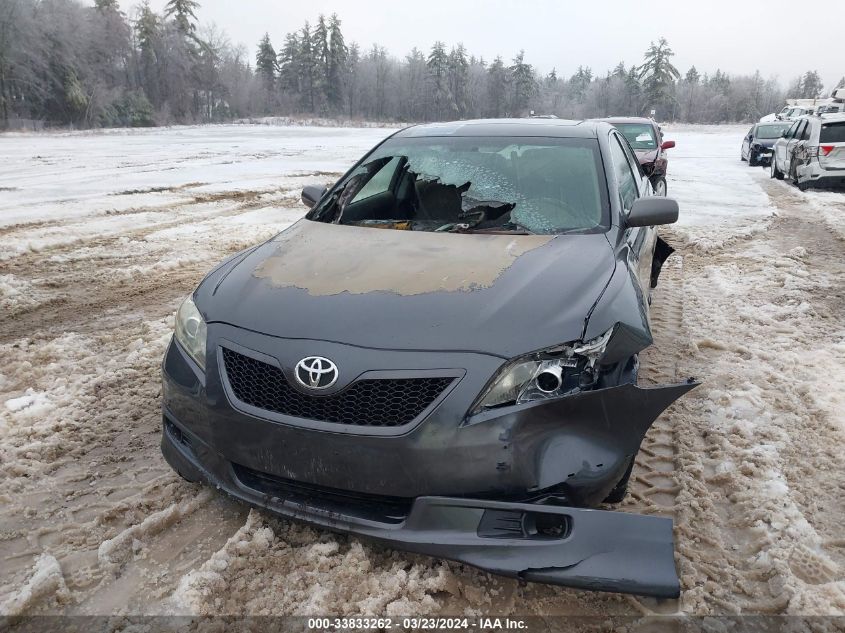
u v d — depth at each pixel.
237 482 2.42
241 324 2.46
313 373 2.19
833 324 5.09
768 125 20.67
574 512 2.08
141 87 75.06
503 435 2.10
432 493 2.13
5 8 55.31
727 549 2.56
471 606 2.27
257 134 44.75
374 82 99.81
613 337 2.34
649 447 3.29
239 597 2.29
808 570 2.43
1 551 2.55
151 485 2.97
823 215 10.26
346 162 19.28
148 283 6.46
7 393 3.93
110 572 2.43
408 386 2.15
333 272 2.72
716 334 4.89
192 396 2.46
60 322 5.27
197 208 10.71
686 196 12.88
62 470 3.12
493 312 2.32
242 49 101.75
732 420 3.52
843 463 3.13
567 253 2.85
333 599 2.28
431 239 3.07
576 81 148.75
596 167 3.56
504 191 3.46
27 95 58.12
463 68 101.62
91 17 73.38
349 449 2.15
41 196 11.41
